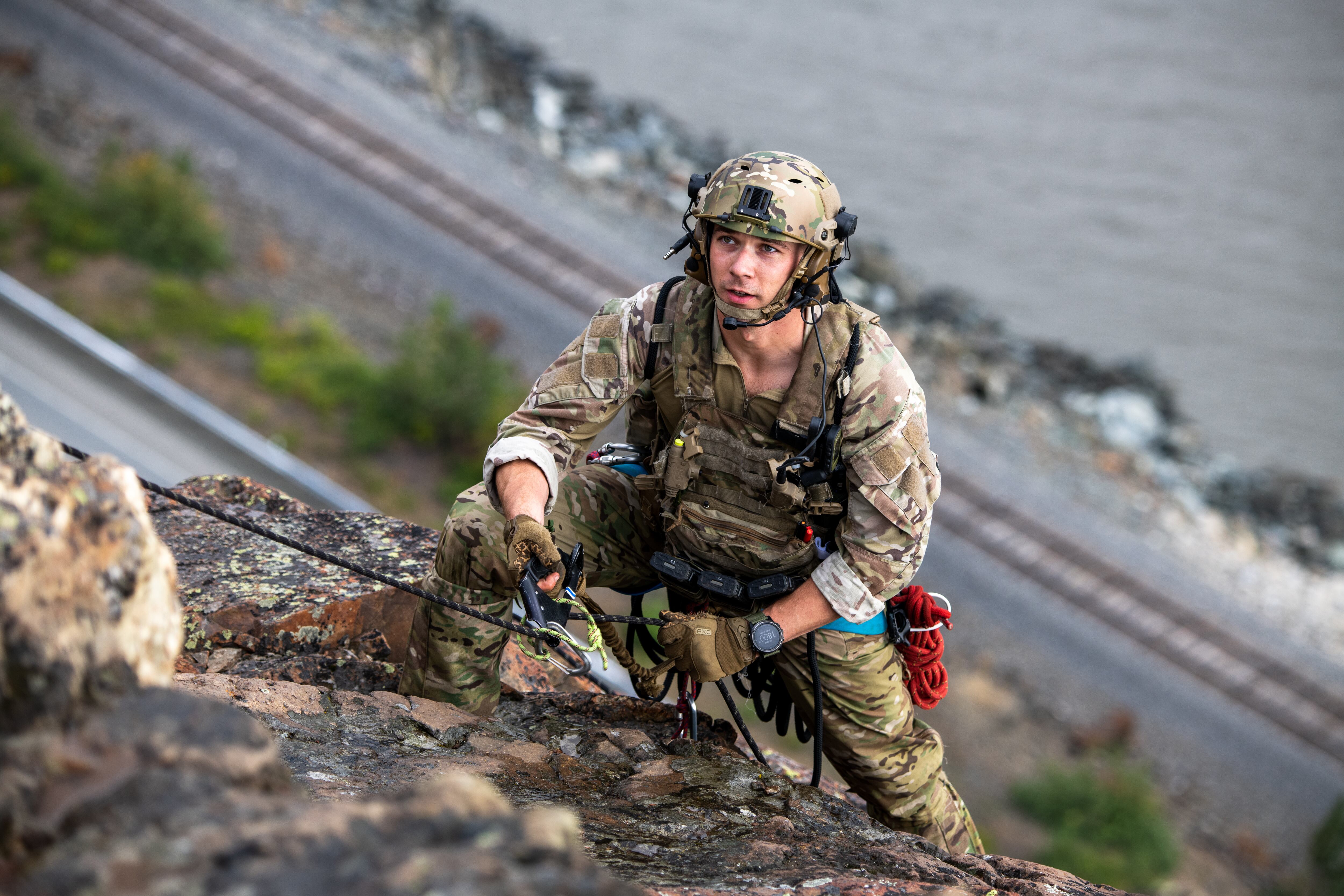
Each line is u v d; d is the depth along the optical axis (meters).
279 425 43.31
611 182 62.62
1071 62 92.38
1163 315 70.12
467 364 44.59
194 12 57.09
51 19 54.75
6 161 49.09
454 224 52.22
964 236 73.75
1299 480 60.50
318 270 49.50
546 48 76.06
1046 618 45.28
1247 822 41.62
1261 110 89.62
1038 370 64.62
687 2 87.00
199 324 45.91
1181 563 50.69
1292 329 70.19
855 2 93.94
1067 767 41.34
